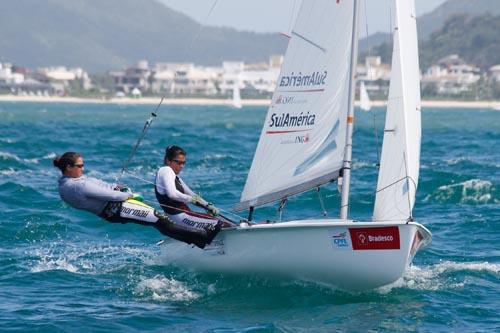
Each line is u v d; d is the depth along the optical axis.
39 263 53.62
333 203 80.06
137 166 116.06
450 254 57.38
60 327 40.44
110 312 43.03
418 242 45.72
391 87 45.56
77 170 44.72
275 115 46.25
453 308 43.88
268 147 46.44
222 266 46.91
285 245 44.81
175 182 46.56
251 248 45.62
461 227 67.44
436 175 99.94
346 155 45.22
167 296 45.84
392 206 45.47
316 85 45.53
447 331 40.31
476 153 147.25
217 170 112.56
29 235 63.03
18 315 42.22
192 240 45.72
